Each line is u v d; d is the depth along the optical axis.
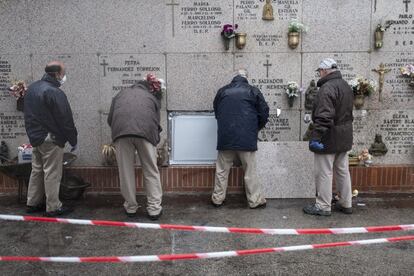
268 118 6.47
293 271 4.26
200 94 6.43
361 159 6.44
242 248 4.75
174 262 4.44
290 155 6.28
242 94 5.75
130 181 5.52
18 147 6.33
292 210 5.87
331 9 6.31
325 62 5.46
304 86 6.43
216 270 4.29
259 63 6.39
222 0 6.28
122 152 5.43
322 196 5.65
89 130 6.48
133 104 5.38
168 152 6.51
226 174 5.95
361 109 6.48
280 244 4.84
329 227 5.29
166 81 6.40
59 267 4.35
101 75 6.38
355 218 5.58
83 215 5.69
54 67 5.49
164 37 6.33
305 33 6.35
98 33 6.31
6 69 6.34
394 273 4.20
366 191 6.48
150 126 5.38
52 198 5.55
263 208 5.95
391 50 6.38
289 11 6.30
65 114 5.35
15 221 5.47
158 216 5.55
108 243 4.88
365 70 6.41
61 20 6.28
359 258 4.51
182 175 6.47
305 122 6.48
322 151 5.49
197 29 6.32
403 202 6.13
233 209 5.92
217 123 6.10
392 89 6.46
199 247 4.77
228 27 6.16
